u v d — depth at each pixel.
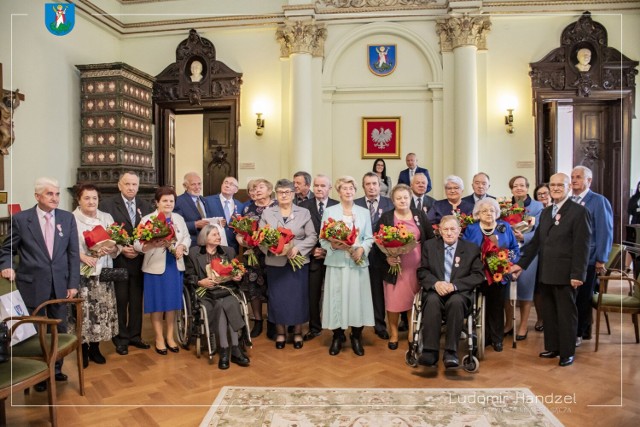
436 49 7.88
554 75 7.80
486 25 7.71
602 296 4.23
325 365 3.82
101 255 3.72
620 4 7.68
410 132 8.05
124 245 3.97
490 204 4.10
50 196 3.40
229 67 8.34
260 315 4.72
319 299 4.58
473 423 2.85
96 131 7.29
